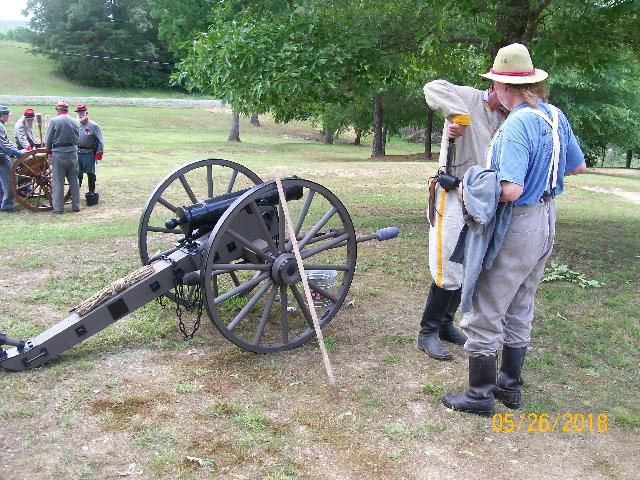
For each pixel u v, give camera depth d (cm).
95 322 443
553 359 461
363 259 714
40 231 897
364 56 914
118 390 407
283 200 423
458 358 464
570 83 2547
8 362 423
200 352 468
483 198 334
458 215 430
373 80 988
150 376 428
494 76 350
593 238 871
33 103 4366
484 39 802
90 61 6462
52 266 686
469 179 341
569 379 436
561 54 855
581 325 529
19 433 357
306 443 354
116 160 2053
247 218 468
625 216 1163
